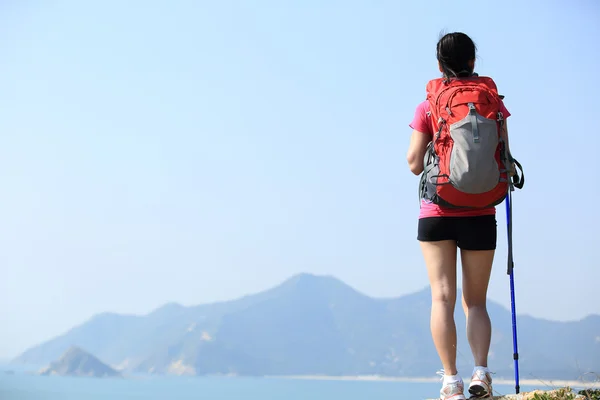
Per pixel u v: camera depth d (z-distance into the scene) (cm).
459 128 411
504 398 466
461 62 452
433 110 432
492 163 405
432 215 452
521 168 452
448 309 448
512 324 500
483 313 469
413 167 459
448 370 451
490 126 410
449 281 454
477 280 461
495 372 469
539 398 470
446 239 452
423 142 450
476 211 445
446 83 442
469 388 459
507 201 483
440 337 448
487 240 446
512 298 498
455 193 418
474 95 421
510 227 474
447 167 414
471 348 470
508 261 490
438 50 464
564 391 480
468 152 403
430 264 459
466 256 456
